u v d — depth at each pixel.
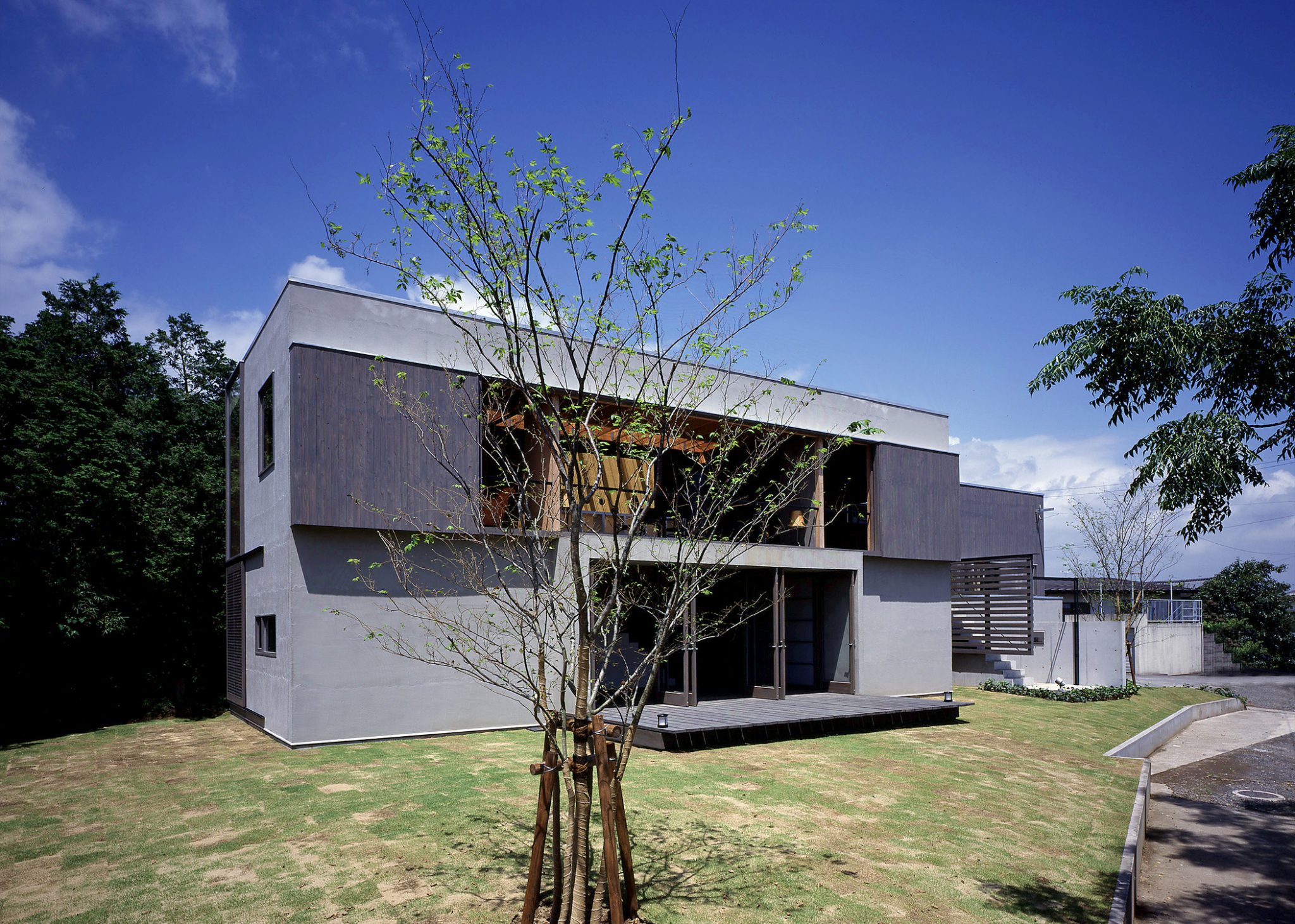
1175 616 31.02
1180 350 5.77
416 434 11.01
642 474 5.64
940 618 17.53
